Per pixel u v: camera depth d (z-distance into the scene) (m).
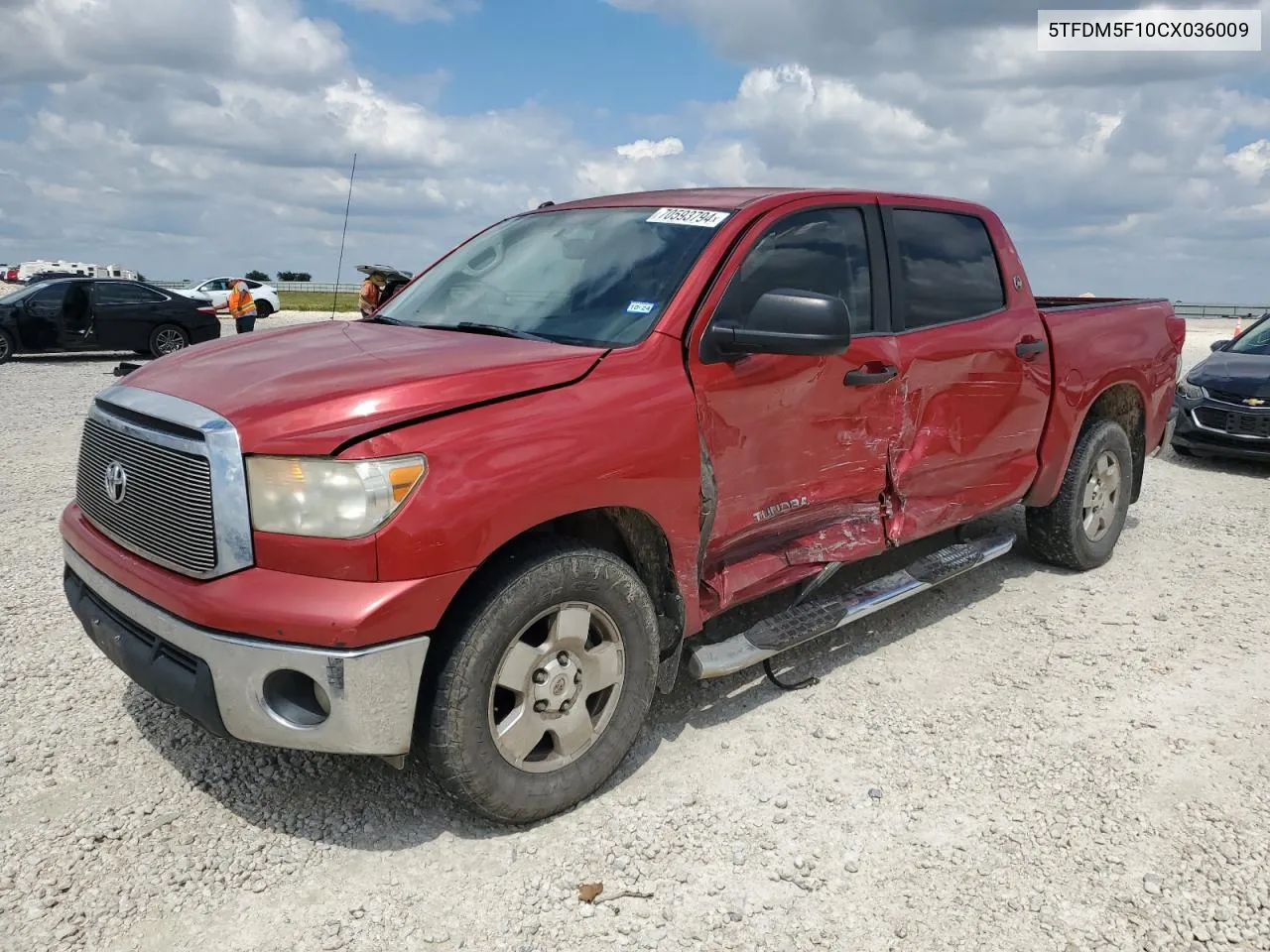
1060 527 5.35
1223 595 5.21
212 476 2.64
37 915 2.58
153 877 2.75
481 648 2.75
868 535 4.08
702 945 2.53
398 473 2.59
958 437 4.41
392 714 2.64
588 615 3.01
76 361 18.03
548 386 2.95
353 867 2.81
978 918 2.65
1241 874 2.84
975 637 4.58
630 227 3.83
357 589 2.57
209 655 2.65
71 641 4.28
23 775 3.22
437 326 3.75
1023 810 3.15
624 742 3.19
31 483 7.23
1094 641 4.56
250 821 3.01
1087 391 5.17
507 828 3.01
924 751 3.51
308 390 2.77
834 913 2.66
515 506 2.74
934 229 4.47
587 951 2.50
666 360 3.23
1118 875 2.83
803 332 3.13
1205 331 35.06
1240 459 8.99
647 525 3.27
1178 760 3.48
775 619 3.86
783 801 3.16
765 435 3.52
